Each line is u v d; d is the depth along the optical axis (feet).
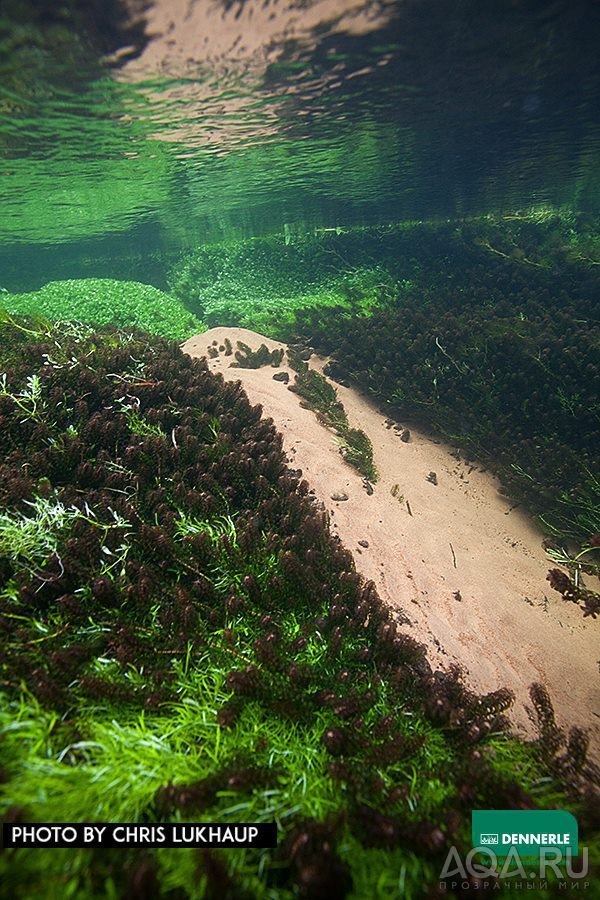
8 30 21.89
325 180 61.72
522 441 27.84
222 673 10.02
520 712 13.16
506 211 87.15
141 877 5.73
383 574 17.24
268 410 26.07
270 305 52.54
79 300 55.77
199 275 72.74
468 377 31.50
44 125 37.47
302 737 9.23
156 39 23.73
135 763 7.63
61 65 26.14
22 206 68.28
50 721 8.00
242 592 12.36
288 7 21.97
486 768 8.40
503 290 44.37
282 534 14.97
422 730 9.86
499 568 20.38
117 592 11.25
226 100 33.63
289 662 10.27
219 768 7.99
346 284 52.49
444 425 30.32
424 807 7.98
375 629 12.21
